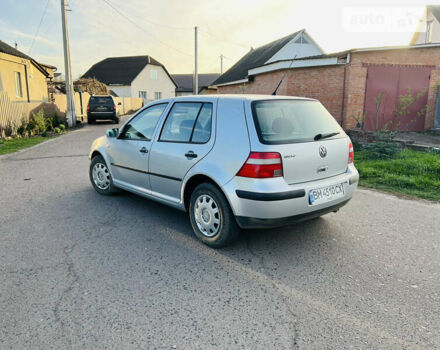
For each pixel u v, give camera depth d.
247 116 3.57
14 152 11.23
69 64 20.66
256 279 3.24
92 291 3.02
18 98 21.84
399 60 12.66
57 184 6.82
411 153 8.55
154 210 5.21
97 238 4.17
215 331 2.51
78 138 15.13
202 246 3.96
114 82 52.06
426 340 2.41
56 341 2.40
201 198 3.94
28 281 3.17
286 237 4.23
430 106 12.91
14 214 5.02
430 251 3.84
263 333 2.49
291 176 3.49
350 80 12.71
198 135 4.01
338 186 3.88
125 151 5.12
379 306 2.81
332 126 4.12
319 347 2.35
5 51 19.84
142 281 3.19
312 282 3.19
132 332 2.50
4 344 2.37
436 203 5.63
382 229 4.49
